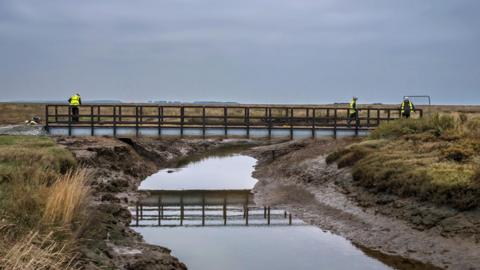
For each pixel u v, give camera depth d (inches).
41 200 424.8
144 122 1067.3
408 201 600.1
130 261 410.9
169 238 576.7
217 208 785.6
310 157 1095.6
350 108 1111.6
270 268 459.8
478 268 424.8
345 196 735.1
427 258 475.2
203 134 1064.8
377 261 483.5
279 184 975.0
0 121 1710.1
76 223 427.8
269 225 655.1
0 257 288.2
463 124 911.7
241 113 2383.1
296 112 2501.2
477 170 558.3
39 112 2311.8
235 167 1333.7
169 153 1572.3
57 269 307.1
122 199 827.4
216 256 500.4
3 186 475.8
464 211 515.8
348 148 936.9
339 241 568.1
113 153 1071.0
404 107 1117.7
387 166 712.4
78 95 1077.1
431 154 733.3
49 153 783.7
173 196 893.2
